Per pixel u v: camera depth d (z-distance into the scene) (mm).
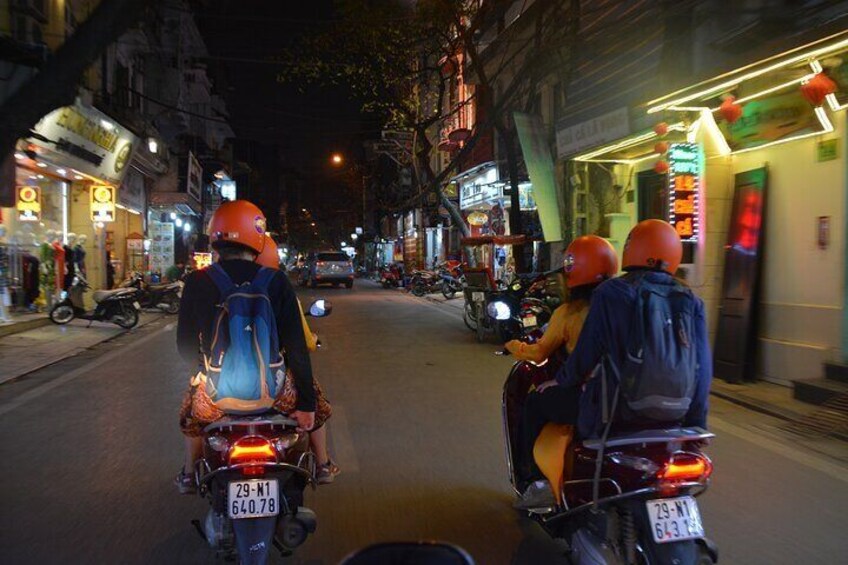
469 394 8469
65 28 16344
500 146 22109
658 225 3385
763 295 9031
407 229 45781
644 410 3127
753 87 8438
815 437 6512
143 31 21594
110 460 5848
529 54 13984
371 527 4453
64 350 12172
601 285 3312
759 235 9000
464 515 4660
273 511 3256
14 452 6074
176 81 26594
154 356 11672
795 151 8602
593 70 13266
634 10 11766
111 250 22781
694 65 9945
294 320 3473
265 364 3293
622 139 11289
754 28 8195
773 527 4473
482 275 13312
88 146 17297
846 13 6734
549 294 11844
